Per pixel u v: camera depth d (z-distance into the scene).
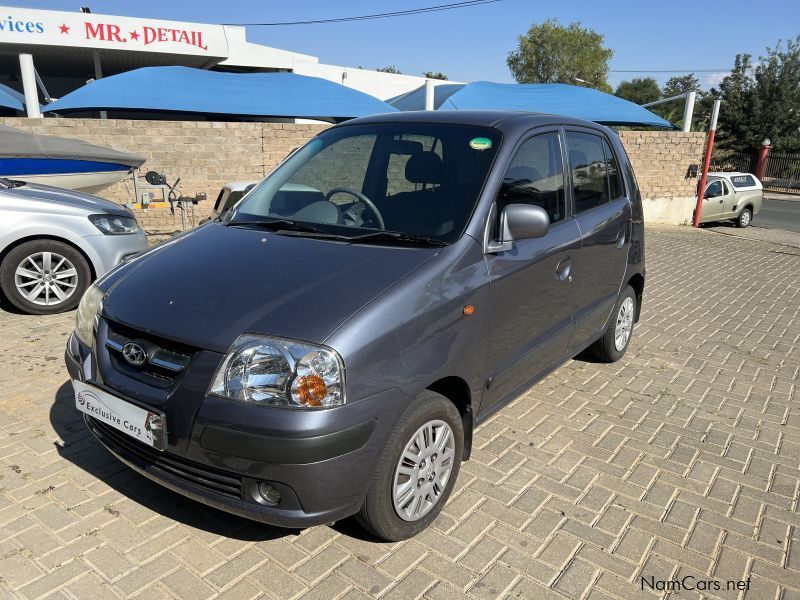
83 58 21.56
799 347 5.89
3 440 3.51
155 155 11.19
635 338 5.96
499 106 14.27
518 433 3.91
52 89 27.61
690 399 4.57
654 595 2.58
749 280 9.17
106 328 2.69
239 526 2.86
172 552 2.68
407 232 3.04
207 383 2.33
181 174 11.41
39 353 4.82
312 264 2.73
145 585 2.49
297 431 2.23
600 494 3.28
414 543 2.81
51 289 5.77
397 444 2.54
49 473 3.21
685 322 6.63
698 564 2.78
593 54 52.28
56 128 10.53
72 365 2.84
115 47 19.27
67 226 5.69
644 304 7.37
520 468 3.50
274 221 3.32
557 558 2.77
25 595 2.41
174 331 2.44
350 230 3.12
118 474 3.23
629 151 15.70
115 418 2.58
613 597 2.56
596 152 4.37
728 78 36.62
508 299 3.14
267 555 2.68
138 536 2.77
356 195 3.37
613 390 4.66
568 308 3.87
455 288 2.78
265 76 13.23
